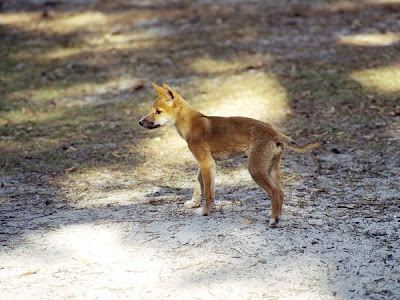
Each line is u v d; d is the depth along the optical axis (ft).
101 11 74.33
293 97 50.57
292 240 27.22
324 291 22.99
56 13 74.59
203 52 61.67
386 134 42.73
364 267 24.52
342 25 65.51
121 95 54.65
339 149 40.88
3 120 50.03
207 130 30.94
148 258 26.21
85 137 46.19
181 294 23.25
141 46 64.23
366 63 55.67
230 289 23.41
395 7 69.62
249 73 56.03
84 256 26.66
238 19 69.31
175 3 76.07
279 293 22.98
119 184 37.27
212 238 27.81
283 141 29.22
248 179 36.81
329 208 31.07
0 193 36.14
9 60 62.39
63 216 31.76
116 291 23.71
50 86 56.95
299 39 62.80
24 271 25.54
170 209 32.09
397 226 28.25
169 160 41.32
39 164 41.19
